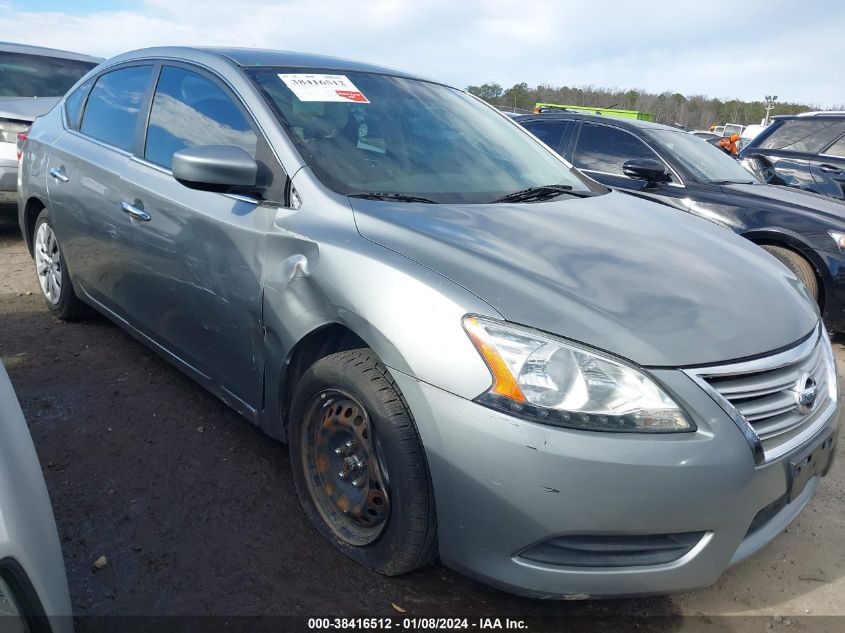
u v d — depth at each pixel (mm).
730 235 2875
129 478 2645
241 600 2074
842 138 7676
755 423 1934
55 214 3826
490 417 1793
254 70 2861
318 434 2324
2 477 1236
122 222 3162
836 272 4691
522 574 1853
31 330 4023
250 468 2762
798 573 2422
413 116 3062
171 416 3129
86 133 3719
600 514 1759
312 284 2205
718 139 16906
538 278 1989
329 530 2316
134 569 2166
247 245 2461
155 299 3057
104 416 3094
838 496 2941
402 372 1937
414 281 1975
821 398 2201
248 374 2578
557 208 2693
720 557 1891
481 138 3199
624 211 2850
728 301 2104
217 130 2801
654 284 2096
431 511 1978
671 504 1770
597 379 1782
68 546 2246
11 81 7141
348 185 2465
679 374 1820
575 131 6305
